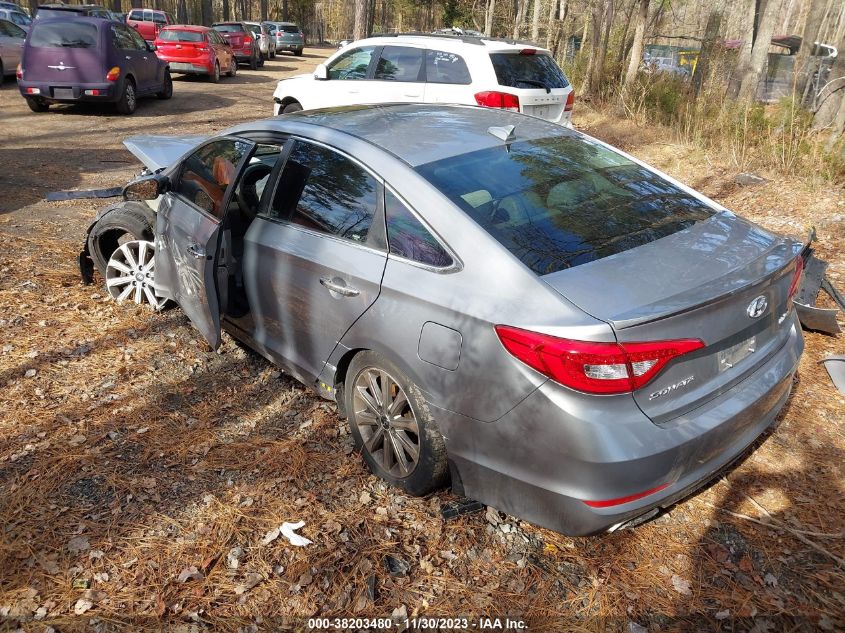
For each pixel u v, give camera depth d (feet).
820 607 8.57
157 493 10.49
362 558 9.30
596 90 50.26
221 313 13.42
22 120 41.65
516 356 8.09
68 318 16.10
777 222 22.53
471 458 8.94
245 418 12.51
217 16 236.43
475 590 8.84
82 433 11.90
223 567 9.16
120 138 37.37
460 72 27.86
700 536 9.70
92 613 8.42
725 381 8.74
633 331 7.61
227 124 43.29
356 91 30.66
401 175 10.04
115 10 118.62
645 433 7.82
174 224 14.19
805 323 15.28
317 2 241.35
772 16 38.29
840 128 29.17
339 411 11.94
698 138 32.19
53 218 23.34
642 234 9.48
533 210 9.68
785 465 11.13
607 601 8.68
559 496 8.12
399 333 9.42
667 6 59.16
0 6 68.49
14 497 10.29
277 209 11.96
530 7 101.81
